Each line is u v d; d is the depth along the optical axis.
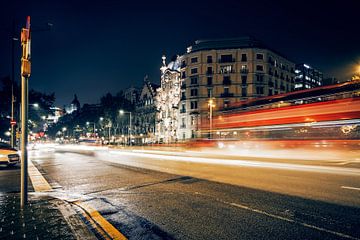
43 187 9.16
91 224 5.11
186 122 68.44
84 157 24.02
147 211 6.00
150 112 86.06
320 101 14.14
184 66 70.19
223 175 10.99
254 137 17.69
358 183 8.62
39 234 4.34
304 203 6.33
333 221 5.05
